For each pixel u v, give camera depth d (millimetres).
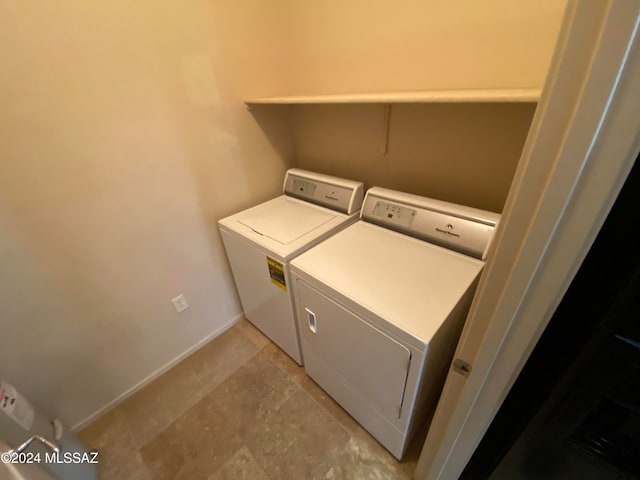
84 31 998
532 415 652
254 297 1649
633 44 265
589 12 280
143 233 1361
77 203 1140
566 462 676
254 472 1222
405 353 866
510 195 428
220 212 1638
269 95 1641
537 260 423
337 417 1398
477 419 690
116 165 1199
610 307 466
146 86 1190
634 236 416
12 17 869
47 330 1187
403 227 1288
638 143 302
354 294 966
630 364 484
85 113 1074
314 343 1293
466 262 1091
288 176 1846
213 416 1438
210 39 1312
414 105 1300
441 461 879
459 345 627
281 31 1562
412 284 997
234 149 1585
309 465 1231
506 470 789
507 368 561
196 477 1219
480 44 1047
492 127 1131
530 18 925
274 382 1586
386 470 1198
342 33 1391
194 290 1667
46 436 1087
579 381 550
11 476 762
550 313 472
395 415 1059
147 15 1112
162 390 1575
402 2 1159
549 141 355
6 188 976
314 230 1406
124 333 1439
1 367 1108
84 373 1350
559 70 321
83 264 1217
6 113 926
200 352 1789
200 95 1361
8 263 1032
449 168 1314
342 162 1730
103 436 1378
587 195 351
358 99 1075
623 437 583
